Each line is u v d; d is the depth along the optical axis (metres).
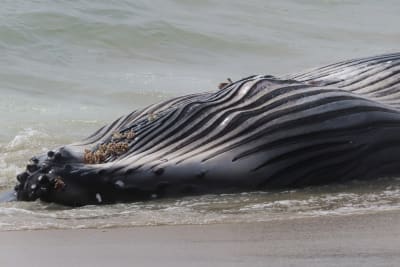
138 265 21.66
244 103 35.59
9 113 55.25
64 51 72.19
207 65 74.00
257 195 33.88
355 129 35.41
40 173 34.88
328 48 83.50
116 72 68.75
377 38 88.50
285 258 21.80
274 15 92.25
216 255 22.53
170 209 31.50
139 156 34.81
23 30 73.00
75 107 58.03
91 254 23.27
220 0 93.25
